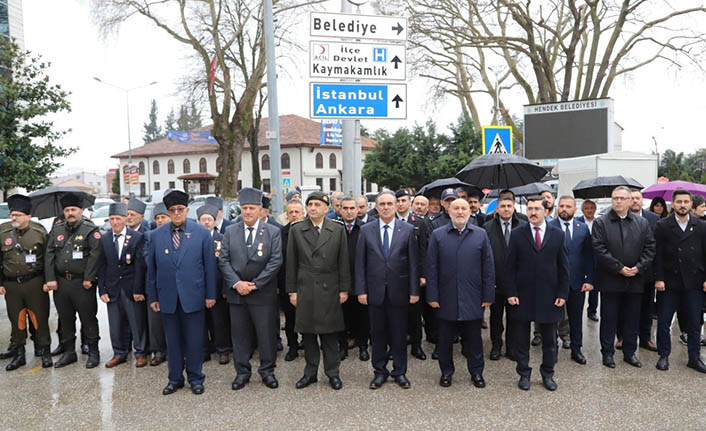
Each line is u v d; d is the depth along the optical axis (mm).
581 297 5359
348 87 6020
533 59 17109
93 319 5480
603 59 17281
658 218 6496
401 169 24094
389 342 4840
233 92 24125
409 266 4641
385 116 6168
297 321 4668
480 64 22703
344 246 4727
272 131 9398
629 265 5035
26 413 4250
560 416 4016
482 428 3828
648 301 5738
